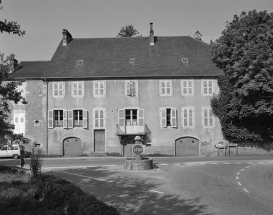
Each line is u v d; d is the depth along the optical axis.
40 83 32.41
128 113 32.06
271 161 25.17
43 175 13.33
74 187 10.11
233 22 32.41
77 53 34.62
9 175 13.98
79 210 7.65
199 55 33.97
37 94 32.38
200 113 31.75
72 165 22.50
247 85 28.55
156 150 31.42
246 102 29.53
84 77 31.73
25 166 21.95
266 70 28.70
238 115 30.30
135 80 31.84
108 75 31.67
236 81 30.50
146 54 34.19
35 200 9.62
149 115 31.66
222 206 10.51
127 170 19.47
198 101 31.81
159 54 34.16
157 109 31.72
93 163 23.81
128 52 34.56
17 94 13.66
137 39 36.53
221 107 31.11
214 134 31.69
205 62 33.03
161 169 20.05
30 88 32.44
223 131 31.52
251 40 30.33
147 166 19.72
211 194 12.48
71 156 31.36
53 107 31.86
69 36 36.66
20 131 32.19
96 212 7.24
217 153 31.52
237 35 30.84
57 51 35.00
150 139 31.48
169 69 32.25
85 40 36.56
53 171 19.22
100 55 34.25
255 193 12.70
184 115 31.69
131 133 31.25
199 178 16.66
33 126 32.09
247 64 29.55
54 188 9.68
